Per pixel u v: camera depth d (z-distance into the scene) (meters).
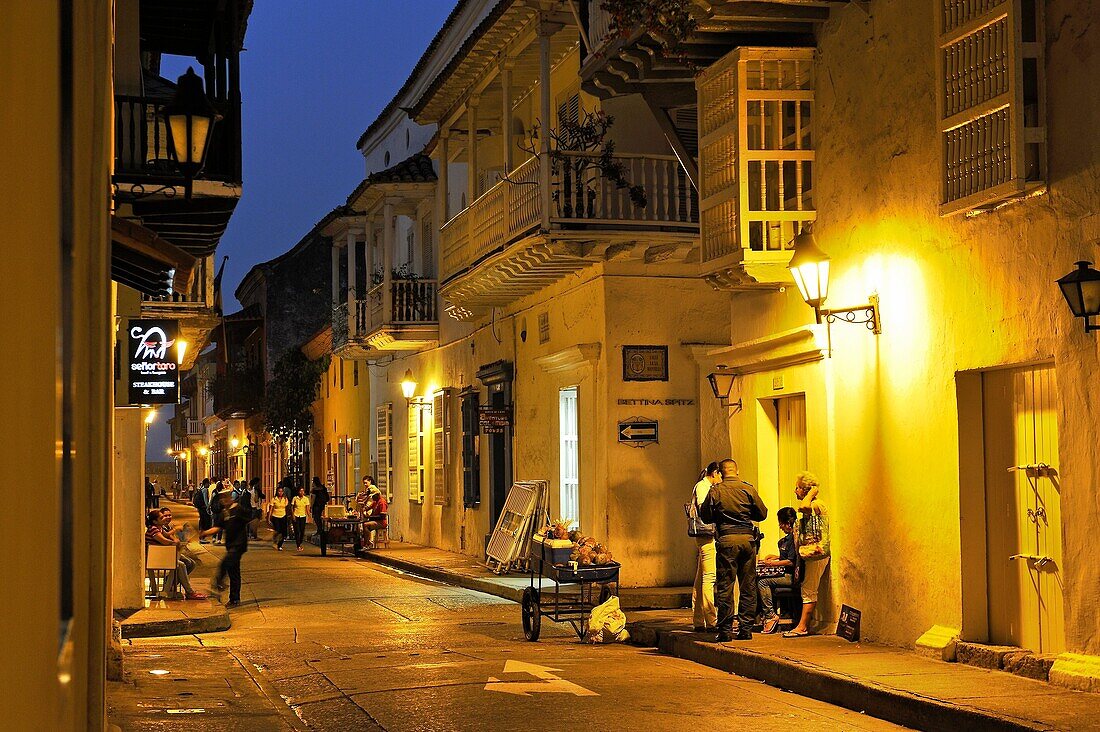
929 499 11.26
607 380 19.09
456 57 22.11
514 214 20.09
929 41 11.26
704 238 14.02
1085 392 9.24
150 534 19.12
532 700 10.24
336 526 32.72
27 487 1.06
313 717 9.69
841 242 12.84
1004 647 10.48
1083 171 9.22
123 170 13.45
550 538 14.99
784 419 14.79
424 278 31.00
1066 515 9.44
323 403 46.12
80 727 2.24
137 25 15.25
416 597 20.64
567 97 21.75
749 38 13.62
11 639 0.99
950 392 10.91
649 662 12.76
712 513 12.94
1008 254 10.12
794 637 12.90
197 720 9.39
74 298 1.67
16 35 1.02
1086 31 9.18
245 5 14.70
